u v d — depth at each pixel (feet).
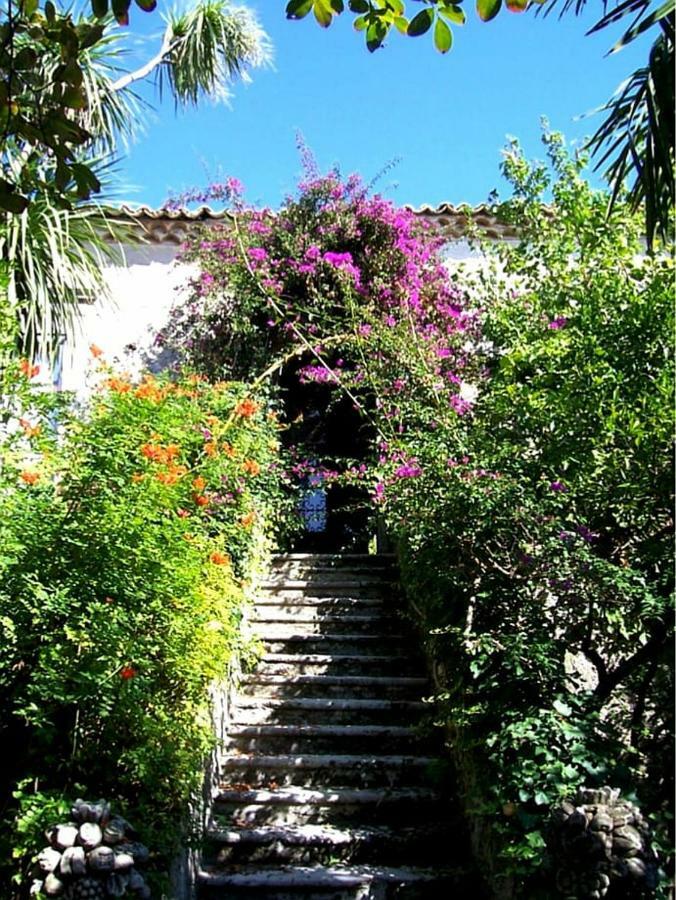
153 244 27.27
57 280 17.37
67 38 6.77
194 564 12.17
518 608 11.65
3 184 7.13
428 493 13.62
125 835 9.57
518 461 13.14
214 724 14.11
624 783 9.41
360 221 25.91
